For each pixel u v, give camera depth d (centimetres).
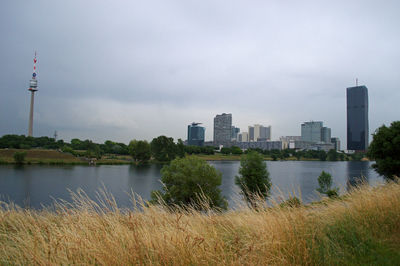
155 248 329
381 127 3203
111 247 334
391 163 2881
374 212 502
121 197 3003
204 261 312
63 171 7069
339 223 468
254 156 3102
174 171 2891
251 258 315
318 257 341
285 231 388
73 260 323
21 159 8762
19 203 3053
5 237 426
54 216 540
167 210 513
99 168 8544
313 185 4291
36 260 317
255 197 536
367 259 353
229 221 468
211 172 2780
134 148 11094
